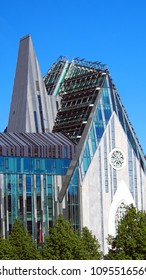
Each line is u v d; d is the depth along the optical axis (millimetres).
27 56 168375
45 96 167000
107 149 151125
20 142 139875
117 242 111125
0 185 133875
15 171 136625
